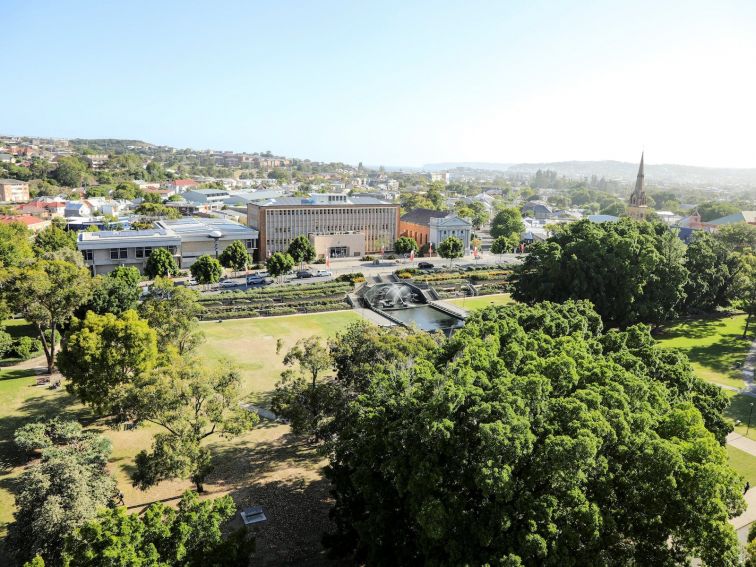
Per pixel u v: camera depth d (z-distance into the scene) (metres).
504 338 60.97
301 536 50.84
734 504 41.47
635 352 62.22
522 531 36.00
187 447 50.81
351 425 51.28
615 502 39.75
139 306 86.75
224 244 176.75
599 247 110.94
